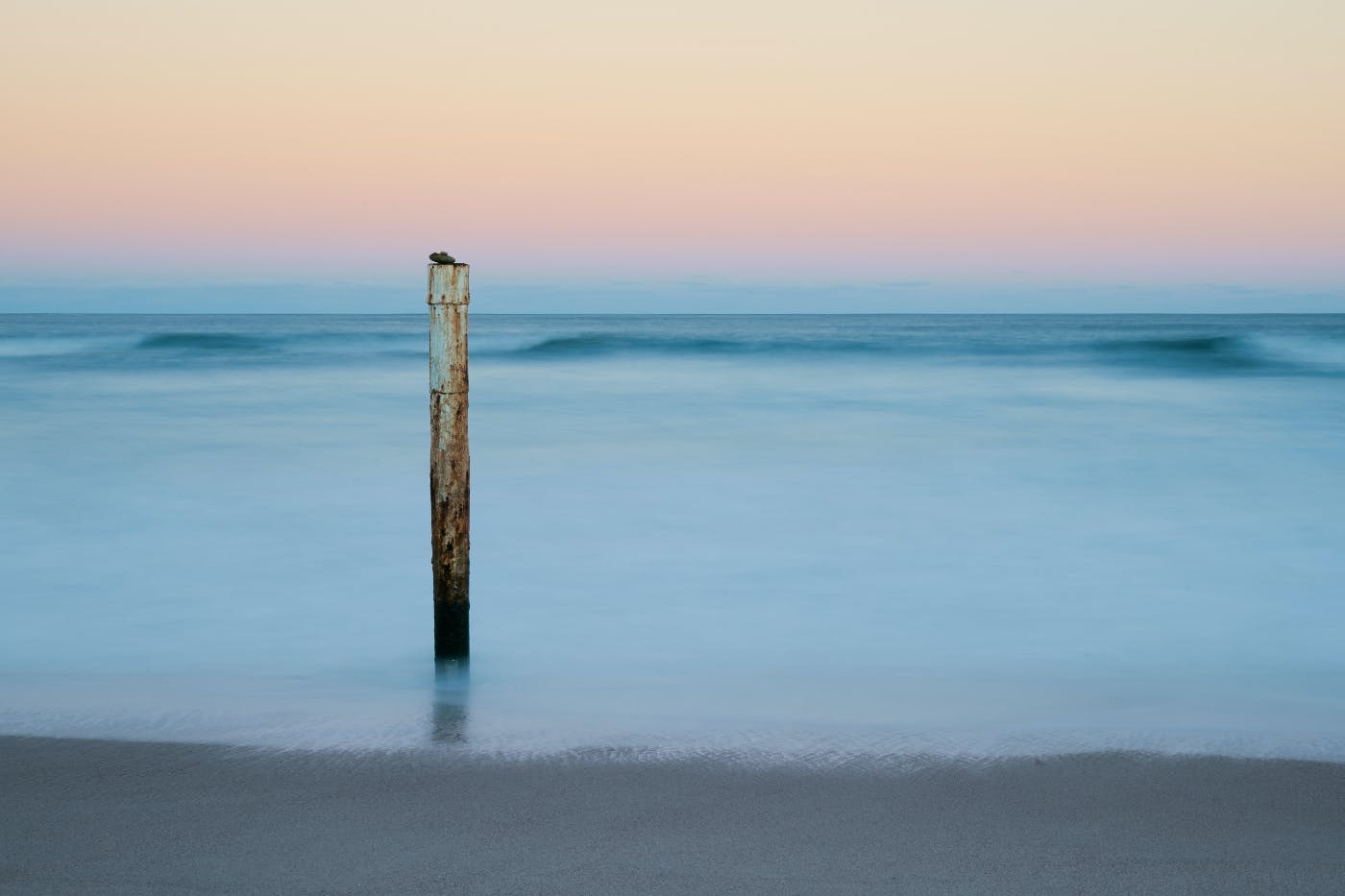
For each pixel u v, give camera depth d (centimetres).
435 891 414
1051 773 537
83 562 1050
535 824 474
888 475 1549
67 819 477
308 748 571
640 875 427
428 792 509
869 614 893
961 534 1184
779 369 3572
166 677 725
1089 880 426
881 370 3491
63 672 737
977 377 3203
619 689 702
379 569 1026
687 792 511
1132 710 659
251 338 5206
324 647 797
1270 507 1321
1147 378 3102
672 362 3884
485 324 15525
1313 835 466
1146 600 933
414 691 693
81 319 19200
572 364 3831
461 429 710
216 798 501
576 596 945
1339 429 2003
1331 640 823
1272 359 3572
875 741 588
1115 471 1584
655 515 1283
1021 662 768
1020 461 1673
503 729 610
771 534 1186
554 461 1675
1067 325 11806
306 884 418
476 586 980
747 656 781
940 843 457
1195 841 460
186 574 1007
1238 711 657
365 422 2114
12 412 2267
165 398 2573
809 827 472
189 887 416
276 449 1748
